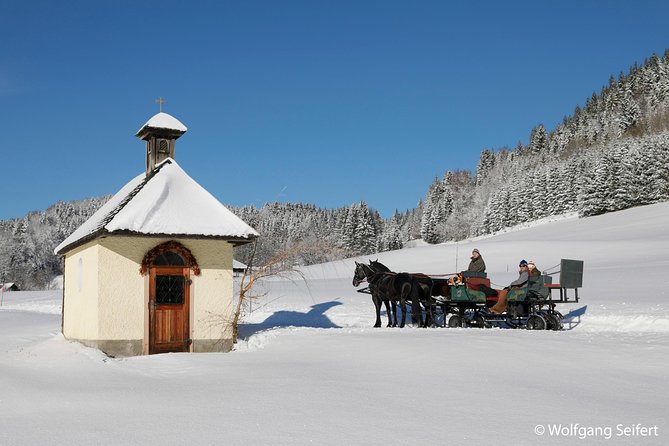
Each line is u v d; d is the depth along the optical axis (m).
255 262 20.97
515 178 158.00
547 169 140.50
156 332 17.39
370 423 8.30
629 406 9.18
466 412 8.85
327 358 13.72
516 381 10.87
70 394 10.48
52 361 14.29
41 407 9.53
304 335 17.19
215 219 18.25
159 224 17.31
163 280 17.70
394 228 154.75
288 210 169.75
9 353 15.89
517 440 7.55
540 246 62.88
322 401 9.59
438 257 64.25
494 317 21.34
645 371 11.65
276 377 11.74
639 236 68.00
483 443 7.44
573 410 8.95
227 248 18.44
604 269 43.66
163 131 19.97
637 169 110.19
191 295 17.88
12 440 7.66
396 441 7.52
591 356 12.92
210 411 9.07
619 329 20.59
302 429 8.03
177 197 18.45
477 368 11.91
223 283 18.27
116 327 16.94
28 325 26.81
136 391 10.77
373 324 25.64
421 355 13.16
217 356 15.17
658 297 27.89
